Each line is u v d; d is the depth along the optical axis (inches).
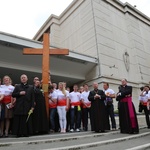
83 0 671.1
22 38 423.8
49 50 264.2
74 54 519.2
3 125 203.3
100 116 239.8
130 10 754.8
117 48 639.8
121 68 623.2
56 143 160.2
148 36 807.1
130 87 236.4
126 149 141.6
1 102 201.6
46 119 218.8
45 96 240.7
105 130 260.2
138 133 228.4
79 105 271.0
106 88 289.0
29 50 262.2
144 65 707.4
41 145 150.4
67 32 730.8
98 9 633.0
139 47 721.6
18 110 192.5
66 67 542.0
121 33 684.7
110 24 652.1
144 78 679.1
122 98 240.7
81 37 651.5
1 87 208.1
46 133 220.8
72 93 275.4
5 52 421.7
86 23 639.8
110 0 690.8
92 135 201.9
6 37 401.1
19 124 191.8
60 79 573.9
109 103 276.4
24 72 482.9
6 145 144.7
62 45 745.0
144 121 398.3
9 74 488.4
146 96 304.7
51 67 519.2
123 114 235.9
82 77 593.0
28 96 200.2
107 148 147.9
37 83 226.8
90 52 601.0
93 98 245.3
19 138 179.0
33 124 206.8
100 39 591.8
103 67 563.2
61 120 246.5
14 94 197.6
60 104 249.6
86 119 272.4
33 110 210.4
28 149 133.6
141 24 792.3
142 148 149.0
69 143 160.7
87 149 144.5
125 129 230.1
